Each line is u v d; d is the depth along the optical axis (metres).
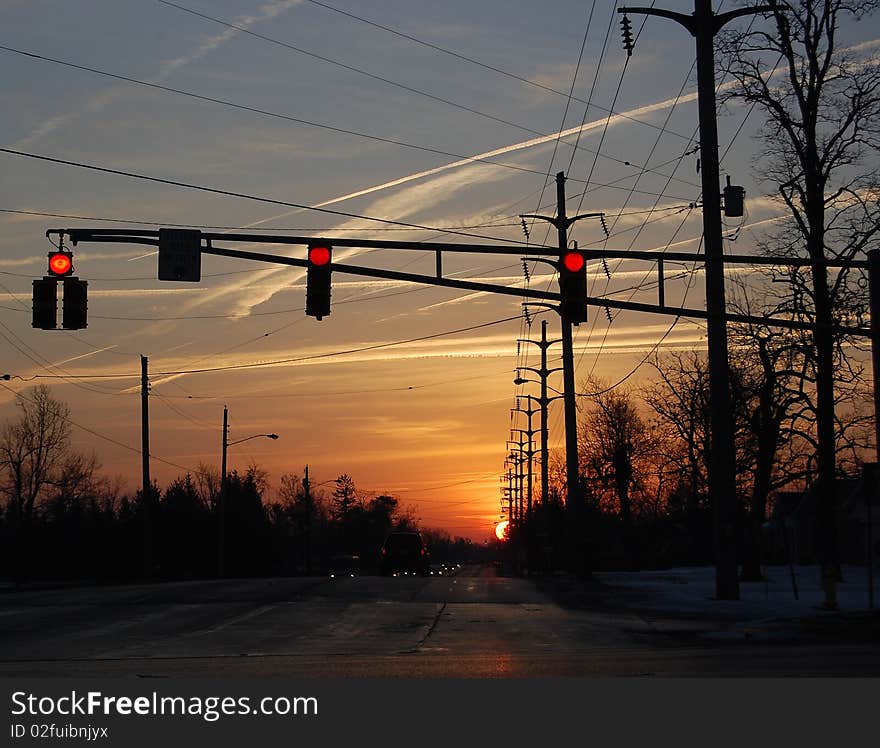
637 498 84.94
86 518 88.62
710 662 16.34
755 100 36.97
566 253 23.03
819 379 36.75
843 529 67.50
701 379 56.84
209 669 15.96
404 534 56.00
